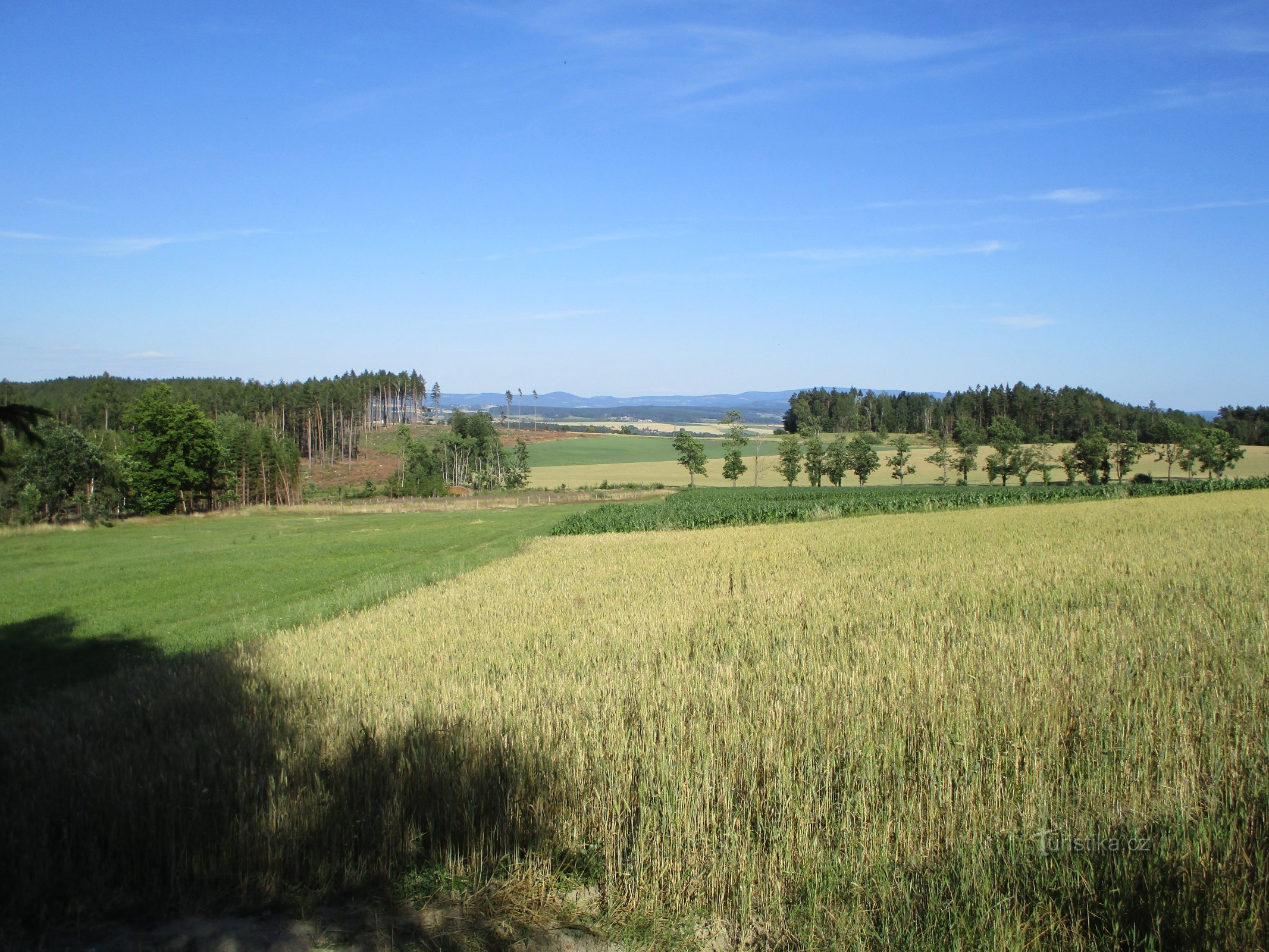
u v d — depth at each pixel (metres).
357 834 5.61
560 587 18.81
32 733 8.02
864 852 4.91
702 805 5.56
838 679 8.30
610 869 5.10
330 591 23.81
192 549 37.38
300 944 4.62
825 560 22.41
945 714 6.95
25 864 5.16
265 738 7.36
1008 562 19.27
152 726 8.09
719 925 4.68
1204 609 11.43
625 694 8.34
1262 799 5.20
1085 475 106.81
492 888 5.14
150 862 5.41
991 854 4.87
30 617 19.58
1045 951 4.11
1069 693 7.38
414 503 76.00
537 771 6.18
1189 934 4.02
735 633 11.95
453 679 9.44
